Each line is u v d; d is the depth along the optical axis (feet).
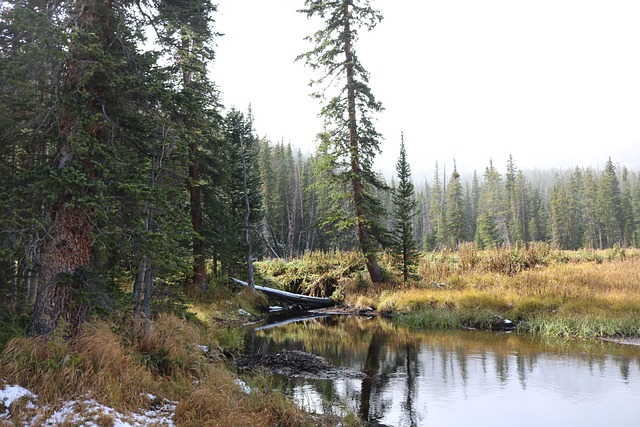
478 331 57.57
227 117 89.86
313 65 83.92
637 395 31.22
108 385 21.35
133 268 35.24
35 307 24.50
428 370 38.40
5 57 23.35
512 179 305.32
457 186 246.27
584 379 35.17
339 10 83.56
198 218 65.67
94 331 24.30
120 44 28.02
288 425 23.56
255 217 92.43
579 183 330.95
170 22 30.86
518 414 28.04
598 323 52.44
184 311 41.04
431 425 26.35
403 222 84.48
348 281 87.04
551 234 279.28
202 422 21.07
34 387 19.92
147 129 29.58
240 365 38.45
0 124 23.73
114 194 25.98
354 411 28.40
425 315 64.90
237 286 79.00
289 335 55.52
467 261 93.30
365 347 47.91
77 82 25.35
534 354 43.75
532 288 67.21
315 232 193.57
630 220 277.23
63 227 24.67
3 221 21.21
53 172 22.22
